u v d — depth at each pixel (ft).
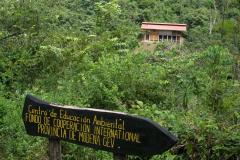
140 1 99.66
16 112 18.16
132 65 22.59
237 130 15.60
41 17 33.86
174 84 22.79
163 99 22.40
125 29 36.01
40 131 12.87
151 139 10.82
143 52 25.73
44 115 12.73
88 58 27.73
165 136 10.62
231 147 14.83
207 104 18.54
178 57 26.96
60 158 12.81
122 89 22.04
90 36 31.81
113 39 31.04
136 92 22.31
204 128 15.12
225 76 20.17
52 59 27.89
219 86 18.74
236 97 17.87
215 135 15.10
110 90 20.61
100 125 11.66
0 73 26.02
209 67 20.81
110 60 23.12
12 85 25.59
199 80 21.17
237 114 16.31
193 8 102.06
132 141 11.12
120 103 20.11
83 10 65.10
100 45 30.42
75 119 12.10
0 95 21.24
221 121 16.89
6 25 32.81
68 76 25.96
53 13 36.58
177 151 15.60
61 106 12.37
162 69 23.48
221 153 14.99
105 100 20.70
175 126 15.69
